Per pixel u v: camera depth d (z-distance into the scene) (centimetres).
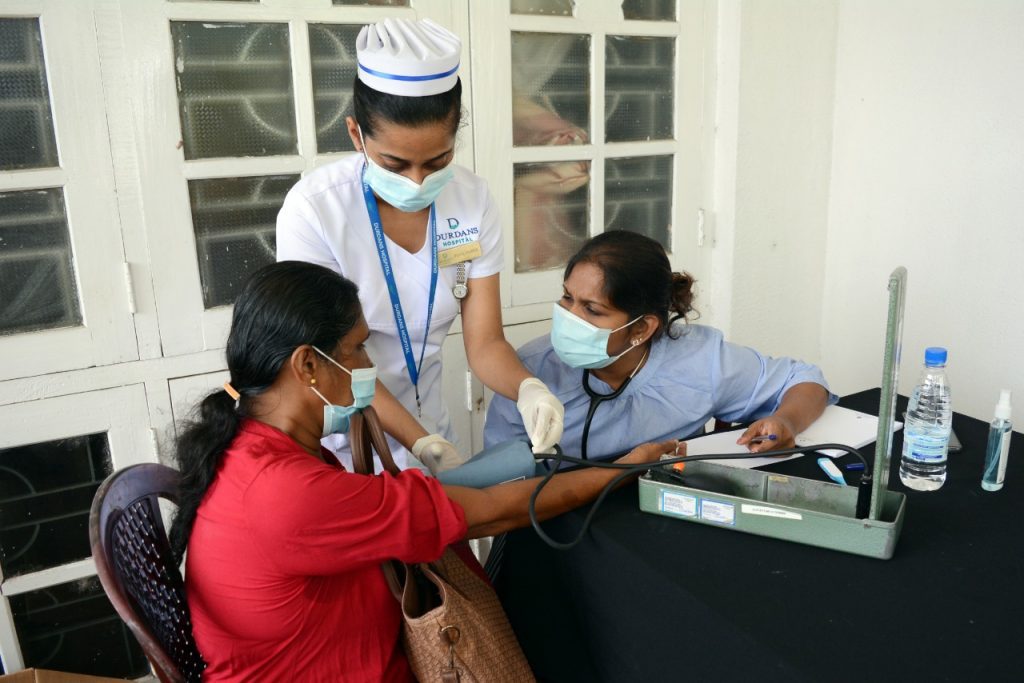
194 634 106
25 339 178
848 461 139
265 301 101
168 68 180
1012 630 93
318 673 105
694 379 161
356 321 108
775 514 112
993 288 230
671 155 256
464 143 220
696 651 101
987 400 237
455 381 233
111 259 183
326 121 202
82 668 202
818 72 264
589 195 246
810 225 278
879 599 99
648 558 109
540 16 222
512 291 238
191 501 102
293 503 96
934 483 130
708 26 249
